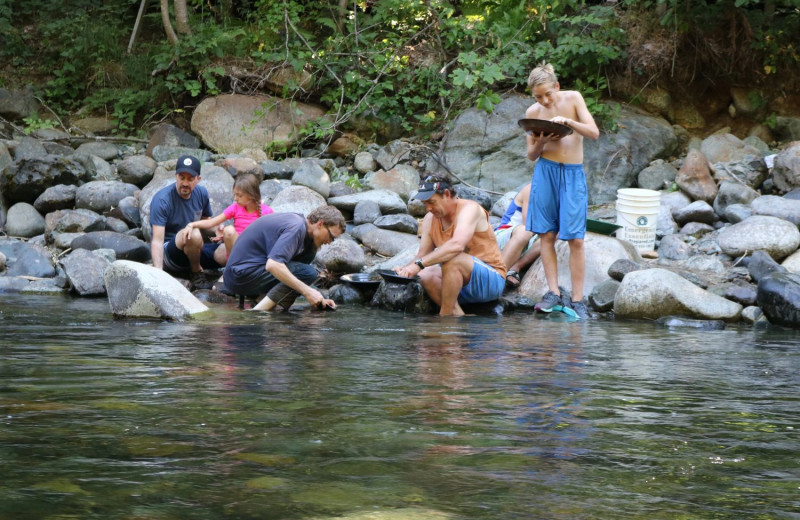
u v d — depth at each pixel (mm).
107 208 9875
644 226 8766
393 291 7016
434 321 6215
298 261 6961
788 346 5227
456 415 3086
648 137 11586
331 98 12641
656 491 2248
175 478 2289
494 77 11219
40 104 13648
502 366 4203
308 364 4137
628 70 12211
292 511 2045
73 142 12617
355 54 12586
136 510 2039
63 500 2102
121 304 5895
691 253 8664
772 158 10555
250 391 3451
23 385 3516
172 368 3949
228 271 6871
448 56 12781
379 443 2680
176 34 13797
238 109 12539
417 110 12711
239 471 2361
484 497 2172
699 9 12133
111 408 3105
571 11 12727
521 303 7207
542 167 6883
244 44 13242
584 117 6719
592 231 8055
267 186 10422
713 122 12688
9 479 2262
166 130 12477
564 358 4527
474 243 7027
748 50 12195
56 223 9469
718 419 3105
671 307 6617
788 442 2779
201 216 8266
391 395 3418
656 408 3279
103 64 14000
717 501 2176
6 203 10062
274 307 6676
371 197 10086
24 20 14930
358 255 8102
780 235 8102
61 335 5004
